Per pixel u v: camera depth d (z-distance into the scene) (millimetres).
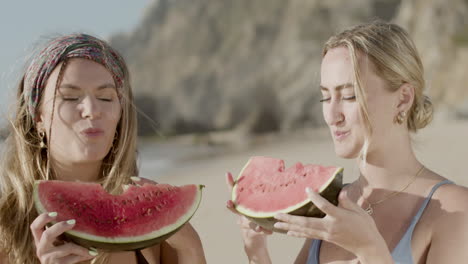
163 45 63188
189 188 2416
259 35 56219
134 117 2674
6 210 2422
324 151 18984
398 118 2342
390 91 2295
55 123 2336
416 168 2410
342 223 1967
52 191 2193
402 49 2303
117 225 2191
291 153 19516
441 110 29422
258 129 44781
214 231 8492
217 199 11227
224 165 19141
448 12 38500
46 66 2352
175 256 2719
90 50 2373
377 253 1997
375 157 2393
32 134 2512
